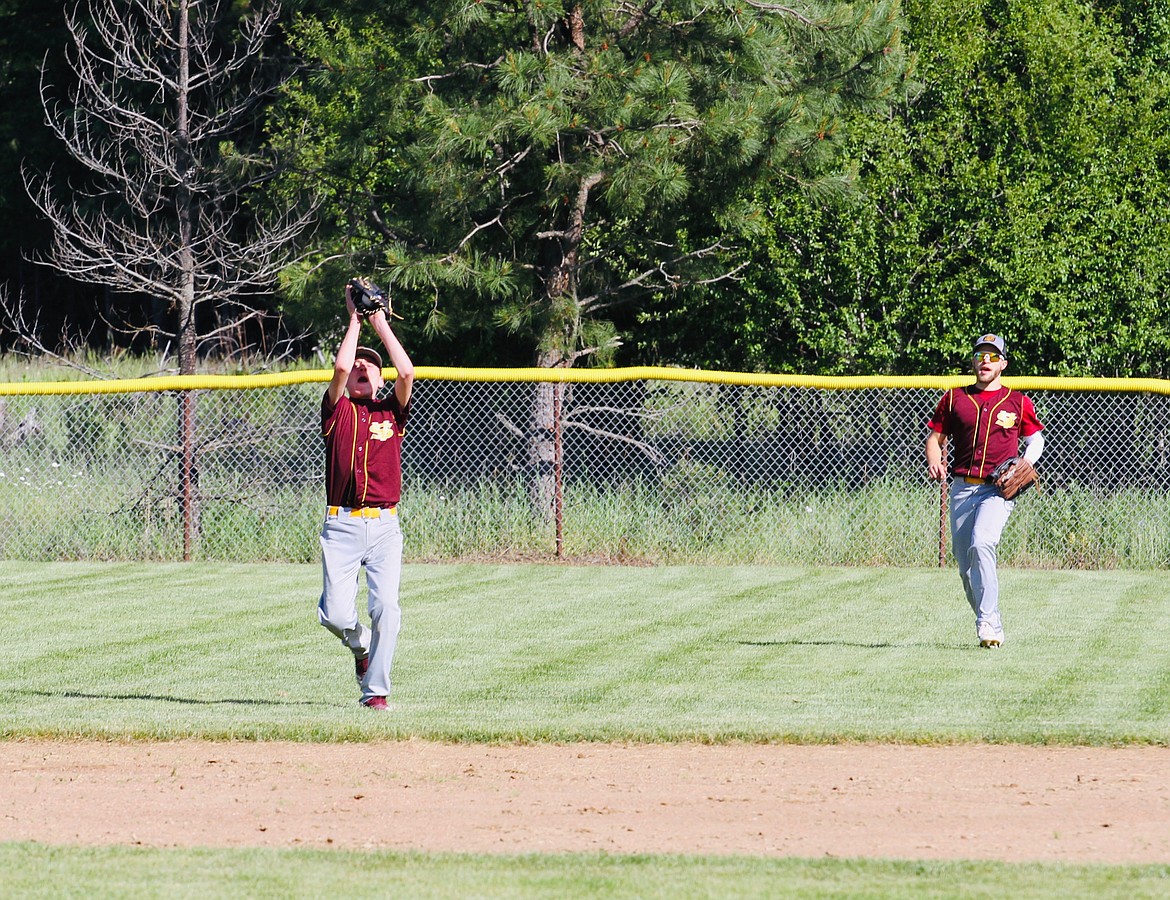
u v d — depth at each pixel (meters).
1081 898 18.30
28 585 51.00
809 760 26.95
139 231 111.25
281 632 41.41
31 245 133.50
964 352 68.75
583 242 72.31
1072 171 69.62
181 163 66.94
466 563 57.22
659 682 34.06
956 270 70.25
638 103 59.81
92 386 55.41
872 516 59.62
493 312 65.88
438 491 61.56
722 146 60.91
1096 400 68.25
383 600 30.20
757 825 22.53
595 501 61.00
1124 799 24.05
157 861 20.30
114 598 47.84
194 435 61.28
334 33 78.69
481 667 36.06
